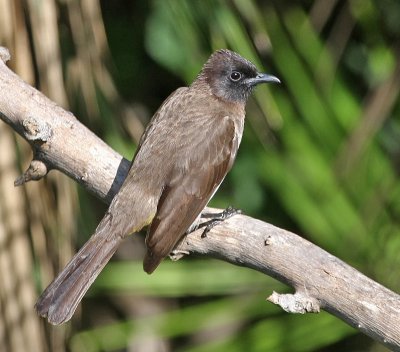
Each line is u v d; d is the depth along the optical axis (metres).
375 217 11.86
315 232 11.96
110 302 15.05
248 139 12.64
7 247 10.05
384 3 13.71
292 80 12.36
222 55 10.91
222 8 12.06
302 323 12.15
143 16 14.31
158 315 13.90
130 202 9.47
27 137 9.16
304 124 12.28
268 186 13.13
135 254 14.70
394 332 8.16
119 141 12.33
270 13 12.68
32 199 10.20
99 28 10.85
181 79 14.27
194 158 9.80
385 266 11.69
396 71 12.22
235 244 8.75
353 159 12.02
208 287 12.59
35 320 10.22
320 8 13.27
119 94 13.30
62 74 10.53
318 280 8.37
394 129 12.75
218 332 13.70
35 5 9.98
